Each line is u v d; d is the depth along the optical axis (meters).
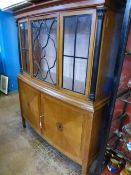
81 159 1.27
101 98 1.13
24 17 1.42
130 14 0.79
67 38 1.08
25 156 1.56
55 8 1.04
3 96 3.10
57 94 1.24
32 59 1.48
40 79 1.45
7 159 1.52
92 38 0.91
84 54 1.03
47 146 1.71
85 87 1.07
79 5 0.89
